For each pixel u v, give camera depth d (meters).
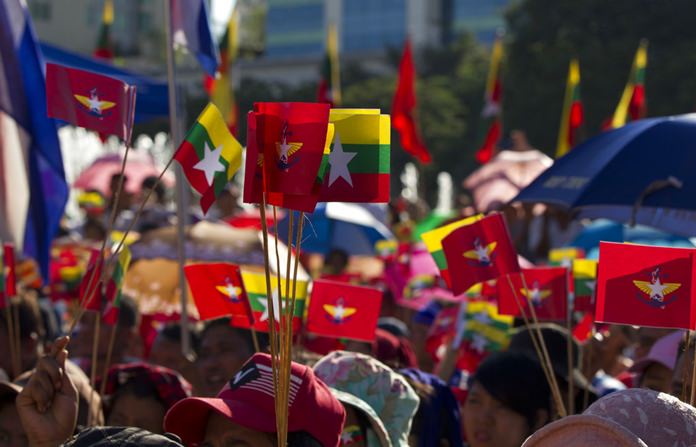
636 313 4.25
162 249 8.55
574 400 5.71
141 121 12.21
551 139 53.91
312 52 121.62
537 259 11.45
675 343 5.62
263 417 3.75
